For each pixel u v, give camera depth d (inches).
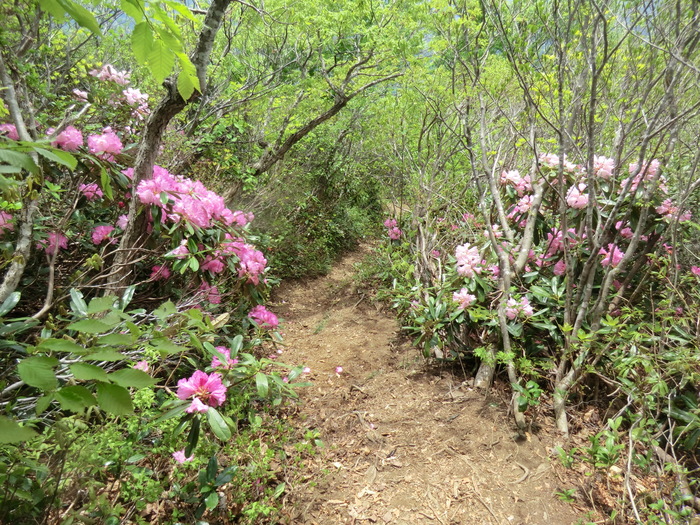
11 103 50.9
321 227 267.0
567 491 75.4
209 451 73.6
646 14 87.9
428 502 78.1
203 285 114.5
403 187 217.0
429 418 102.5
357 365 135.0
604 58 82.4
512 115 150.1
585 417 100.5
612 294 106.8
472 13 113.5
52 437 50.9
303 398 113.7
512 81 129.1
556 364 111.8
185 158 167.6
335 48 234.2
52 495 47.9
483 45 124.0
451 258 140.3
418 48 206.8
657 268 112.0
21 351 59.3
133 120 149.4
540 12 97.0
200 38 91.7
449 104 163.3
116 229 109.3
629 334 93.6
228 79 207.3
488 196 162.6
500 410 102.6
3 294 58.1
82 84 156.3
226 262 111.7
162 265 105.8
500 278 120.6
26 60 114.7
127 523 61.2
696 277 104.8
